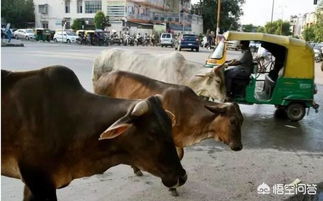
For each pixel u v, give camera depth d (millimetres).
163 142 2607
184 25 60344
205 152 6422
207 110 4582
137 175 5219
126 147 2668
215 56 9180
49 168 2758
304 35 46625
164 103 4734
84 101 2818
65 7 49125
